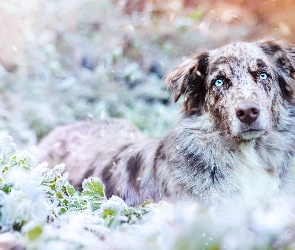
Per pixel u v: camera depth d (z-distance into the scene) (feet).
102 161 17.81
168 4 38.19
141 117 27.81
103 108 28.12
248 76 13.85
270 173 14.60
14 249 8.38
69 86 29.45
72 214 10.00
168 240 8.06
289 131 14.79
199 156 14.44
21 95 27.66
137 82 31.45
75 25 34.73
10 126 24.34
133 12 37.81
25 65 30.30
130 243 8.05
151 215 10.41
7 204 9.35
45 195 10.80
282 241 8.11
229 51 14.38
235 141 14.08
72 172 18.51
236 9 38.78
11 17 30.42
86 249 7.97
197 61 14.97
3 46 30.45
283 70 14.93
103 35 34.09
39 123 26.08
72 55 33.01
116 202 9.97
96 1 36.76
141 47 33.42
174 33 34.78
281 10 37.52
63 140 20.26
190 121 14.84
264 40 15.19
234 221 8.30
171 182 14.60
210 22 37.04
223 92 14.01
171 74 15.67
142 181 15.62
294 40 34.42
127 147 17.74
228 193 14.26
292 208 14.58
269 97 14.01
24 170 11.10
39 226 8.00
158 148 15.60
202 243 7.82
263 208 8.85
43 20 33.65
